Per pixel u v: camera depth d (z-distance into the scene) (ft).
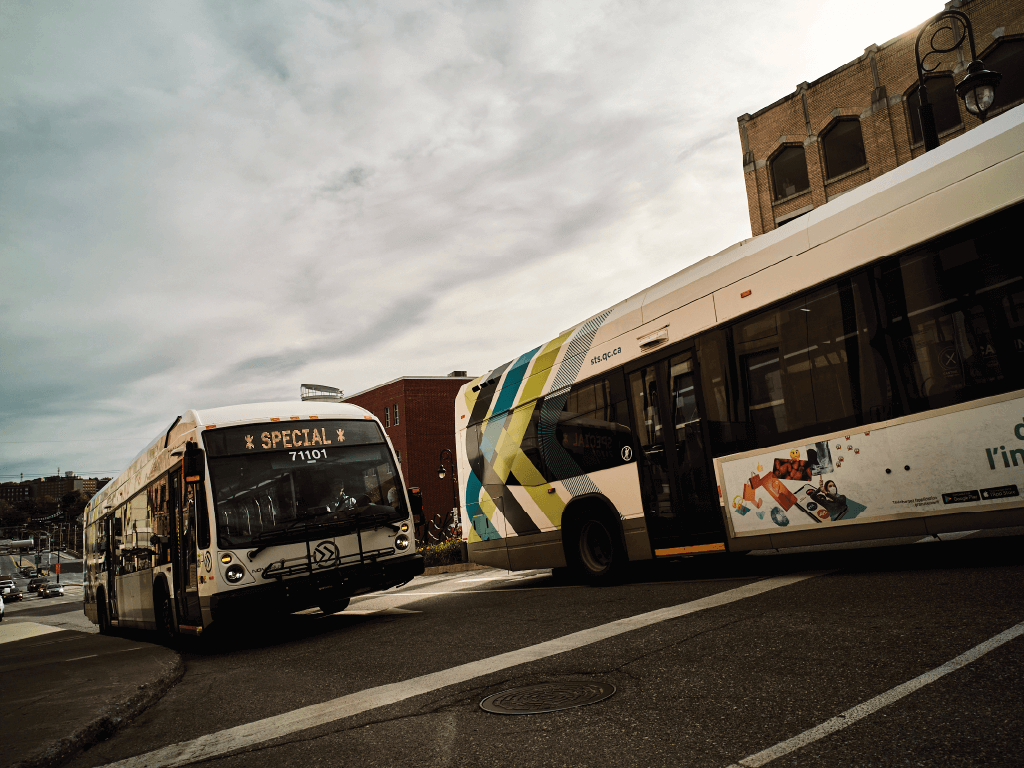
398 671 18.06
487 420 39.78
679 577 29.43
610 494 30.78
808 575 23.61
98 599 52.75
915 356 19.94
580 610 23.80
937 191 19.66
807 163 82.74
